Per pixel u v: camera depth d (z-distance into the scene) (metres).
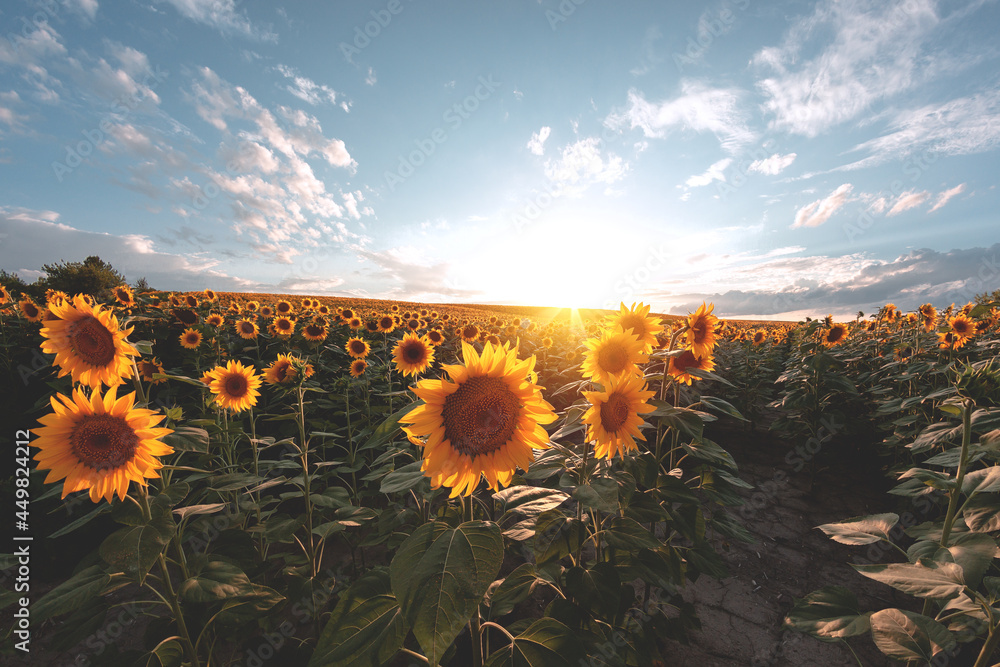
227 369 3.58
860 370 7.74
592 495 1.74
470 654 2.91
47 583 3.67
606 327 3.04
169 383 5.00
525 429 1.70
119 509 1.78
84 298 2.15
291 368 3.12
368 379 5.18
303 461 2.88
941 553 1.79
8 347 5.18
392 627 1.48
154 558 1.58
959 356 5.21
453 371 1.62
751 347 11.70
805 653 3.19
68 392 2.88
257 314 9.67
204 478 2.61
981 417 2.08
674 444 3.15
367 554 4.14
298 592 2.52
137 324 6.11
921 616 1.67
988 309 5.61
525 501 1.77
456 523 2.23
